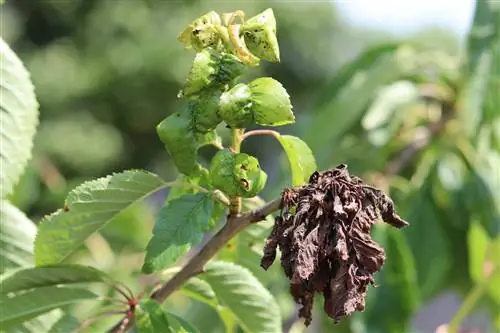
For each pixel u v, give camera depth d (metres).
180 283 0.72
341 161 1.10
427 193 1.10
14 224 0.77
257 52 0.67
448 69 1.11
